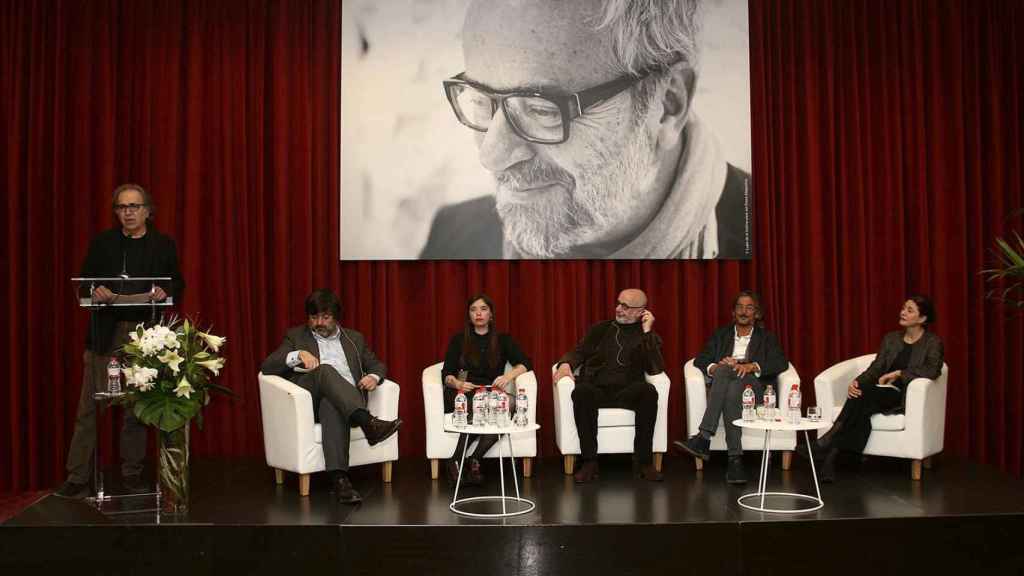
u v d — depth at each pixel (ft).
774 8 18.37
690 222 17.98
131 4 17.71
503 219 17.83
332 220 17.93
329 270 17.97
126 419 14.40
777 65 18.31
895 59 18.48
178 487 13.39
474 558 12.45
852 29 18.38
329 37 18.03
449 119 17.87
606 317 18.12
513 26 17.85
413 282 18.17
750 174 18.07
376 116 17.85
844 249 18.37
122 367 13.84
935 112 18.51
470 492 14.70
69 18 17.60
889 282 18.42
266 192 17.98
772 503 13.71
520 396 13.87
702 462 16.17
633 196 17.92
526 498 14.20
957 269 18.49
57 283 17.35
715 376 15.76
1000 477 15.46
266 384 15.10
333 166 17.92
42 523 12.62
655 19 17.93
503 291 18.01
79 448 14.56
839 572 12.59
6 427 17.39
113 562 12.52
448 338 18.03
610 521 12.65
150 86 17.66
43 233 17.49
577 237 17.87
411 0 17.90
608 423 15.71
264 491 14.76
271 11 17.95
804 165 18.38
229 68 17.80
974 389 18.60
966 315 18.44
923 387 15.14
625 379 16.17
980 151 18.57
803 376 18.38
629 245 17.92
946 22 18.61
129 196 14.61
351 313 18.03
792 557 12.56
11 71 17.38
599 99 17.88
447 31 17.87
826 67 18.31
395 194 17.84
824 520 12.61
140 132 17.69
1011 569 12.72
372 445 14.94
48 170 17.51
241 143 17.76
